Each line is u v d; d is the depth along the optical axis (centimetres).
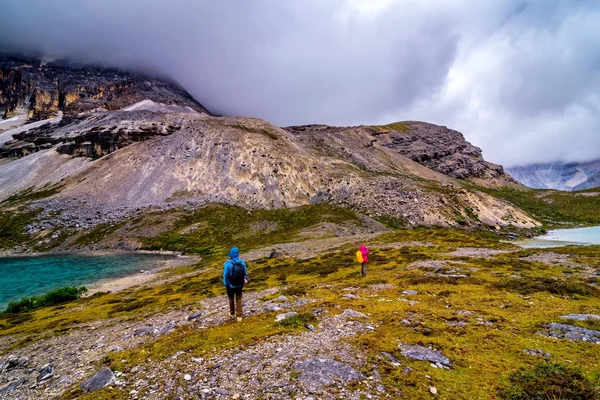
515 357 1064
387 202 13975
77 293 4672
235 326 1592
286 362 1104
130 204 15125
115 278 6344
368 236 7938
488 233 11531
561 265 3356
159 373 1141
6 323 3212
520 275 2675
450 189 16038
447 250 4891
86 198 15662
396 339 1257
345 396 872
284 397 888
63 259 8950
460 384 911
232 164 18512
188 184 17088
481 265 3350
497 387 881
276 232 11019
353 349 1175
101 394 1040
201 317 1941
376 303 1862
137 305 3089
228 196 16188
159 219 12900
